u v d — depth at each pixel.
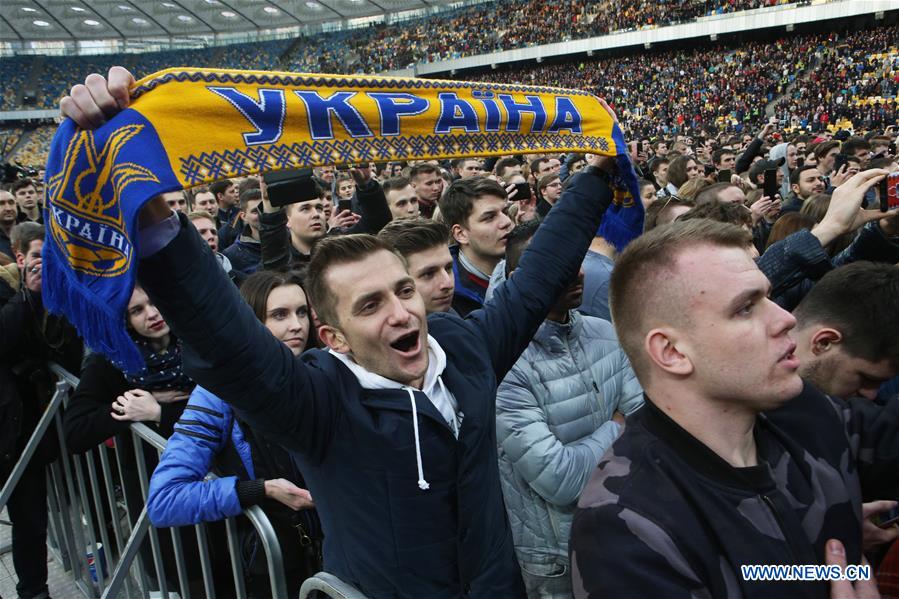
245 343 1.20
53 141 1.12
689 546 0.98
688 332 1.06
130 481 2.43
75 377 2.79
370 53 39.19
